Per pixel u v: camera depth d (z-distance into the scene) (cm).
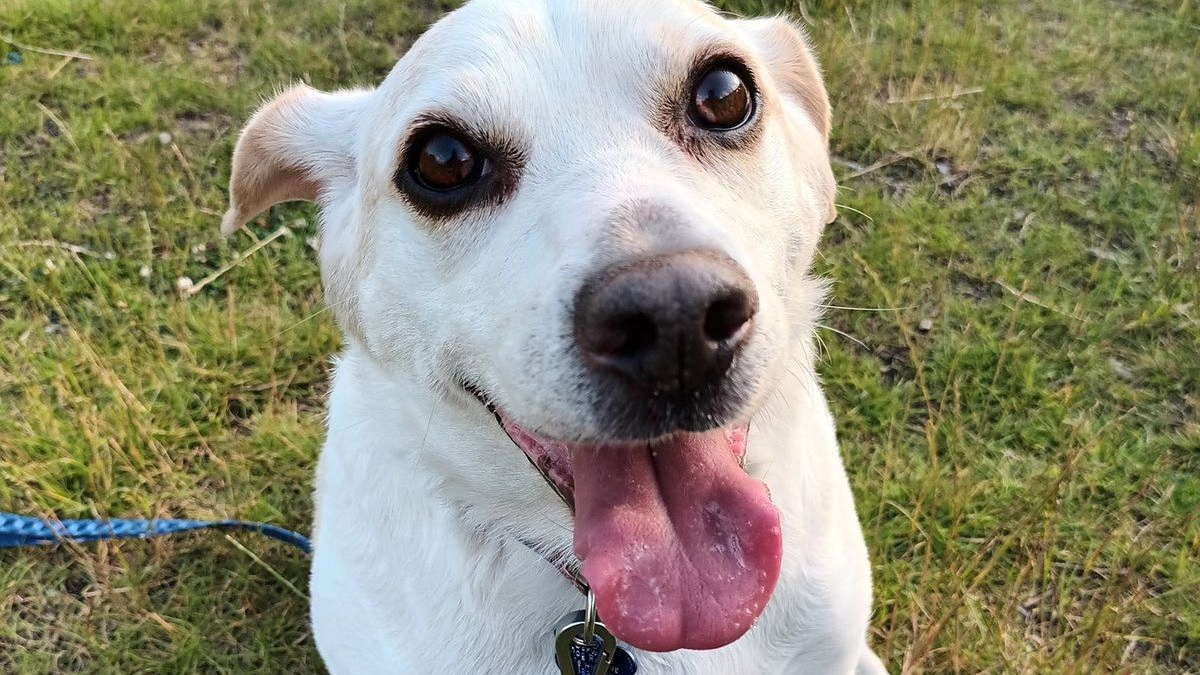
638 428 22
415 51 28
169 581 46
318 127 33
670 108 26
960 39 68
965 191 60
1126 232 57
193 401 51
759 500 25
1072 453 46
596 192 23
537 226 24
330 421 36
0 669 43
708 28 26
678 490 25
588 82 25
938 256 56
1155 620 42
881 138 62
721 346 21
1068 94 66
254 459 49
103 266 57
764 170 27
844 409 50
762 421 30
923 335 53
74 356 52
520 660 31
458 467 29
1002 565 44
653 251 21
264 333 53
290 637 44
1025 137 63
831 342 52
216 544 46
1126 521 44
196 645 43
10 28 70
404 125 27
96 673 43
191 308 55
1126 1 73
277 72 68
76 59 69
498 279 24
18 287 56
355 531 33
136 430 49
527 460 28
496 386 24
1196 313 52
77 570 46
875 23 70
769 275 26
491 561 31
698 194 24
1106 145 62
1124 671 39
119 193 60
